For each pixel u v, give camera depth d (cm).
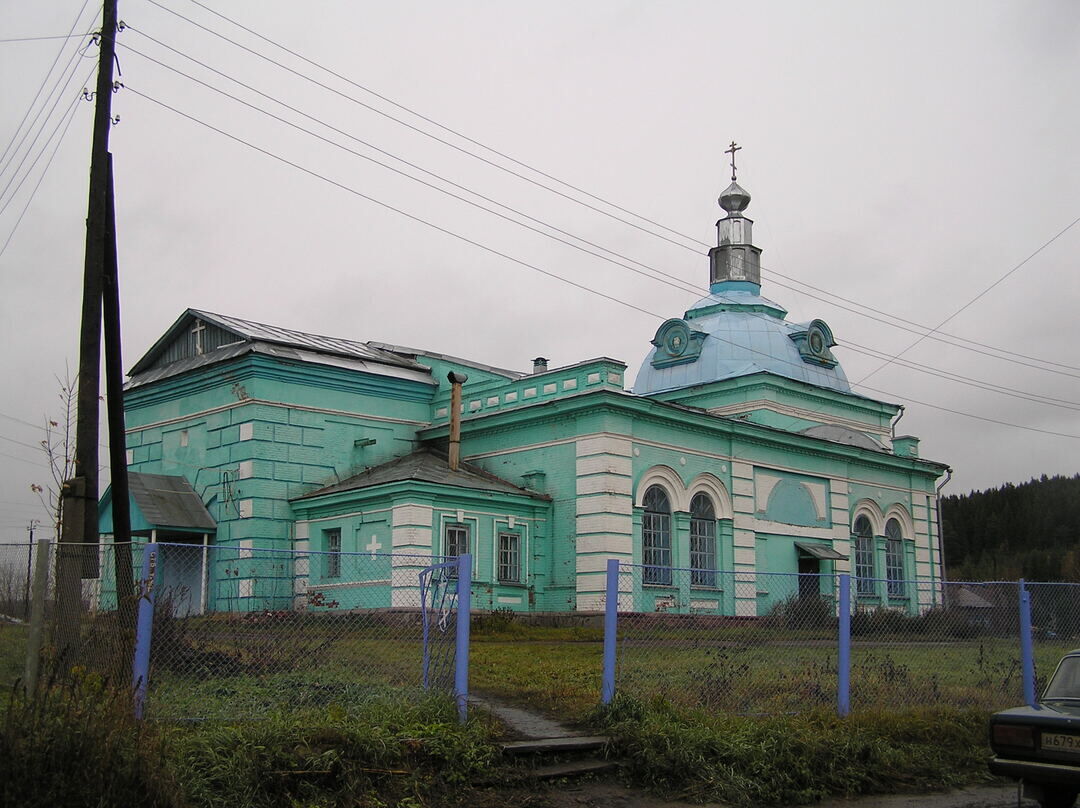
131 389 3219
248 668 1118
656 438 2870
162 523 2753
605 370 2759
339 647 1154
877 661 1376
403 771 897
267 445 2819
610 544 2659
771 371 3750
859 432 3791
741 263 4272
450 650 1087
